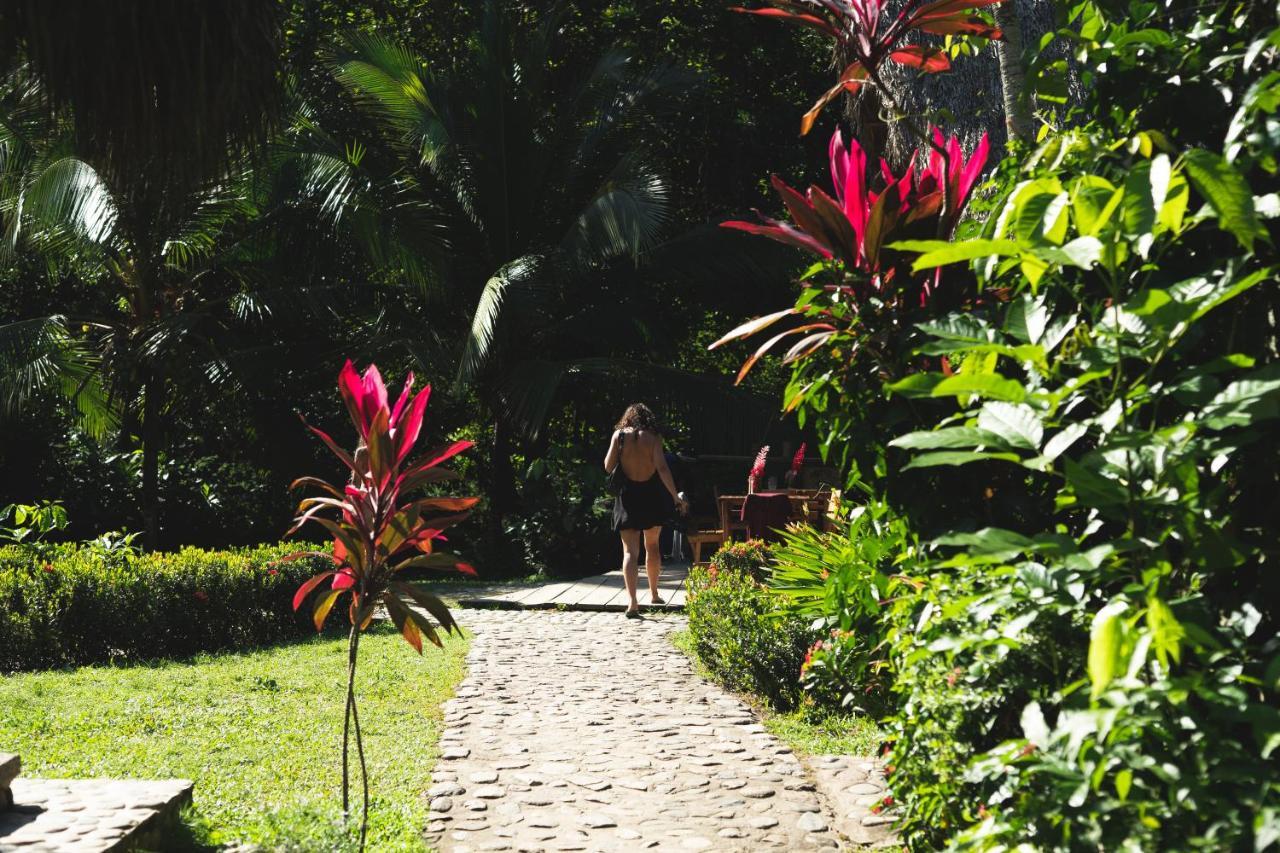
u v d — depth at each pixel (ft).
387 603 13.20
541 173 57.98
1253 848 6.09
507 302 52.47
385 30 64.54
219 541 59.16
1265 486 7.96
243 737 18.20
